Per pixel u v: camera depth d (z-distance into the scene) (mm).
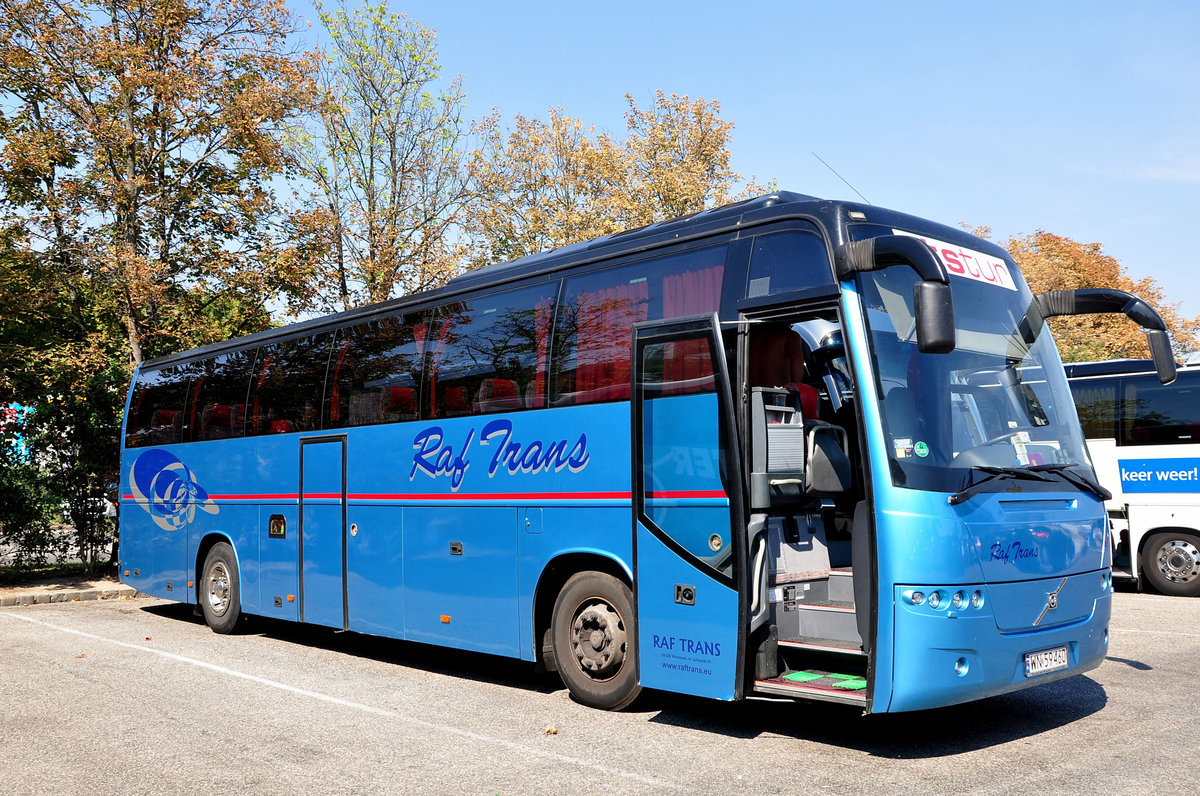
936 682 5523
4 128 17750
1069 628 6141
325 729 6879
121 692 8266
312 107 19719
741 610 6176
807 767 5727
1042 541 6051
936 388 5973
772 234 6535
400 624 9219
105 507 18031
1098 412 14766
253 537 11539
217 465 12312
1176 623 10977
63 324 18312
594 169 29578
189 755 6207
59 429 17422
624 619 7129
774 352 7023
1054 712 6906
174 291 18516
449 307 9133
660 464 6832
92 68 17328
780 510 6715
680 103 32250
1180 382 14133
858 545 5918
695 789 5336
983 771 5527
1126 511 14336
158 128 17844
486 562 8281
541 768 5809
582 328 7707
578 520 7465
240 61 18922
